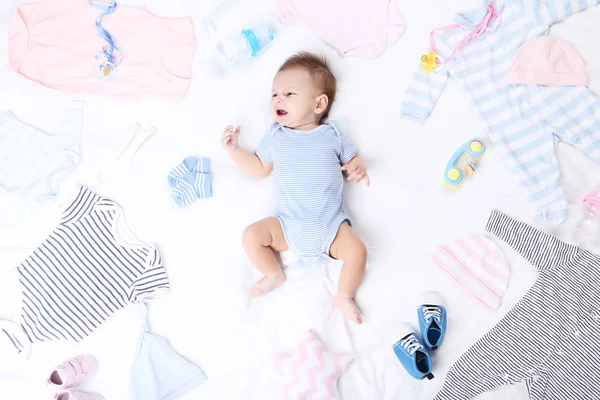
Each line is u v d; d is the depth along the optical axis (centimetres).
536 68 207
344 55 216
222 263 199
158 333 194
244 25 220
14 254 199
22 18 220
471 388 185
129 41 221
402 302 195
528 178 201
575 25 215
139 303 196
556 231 198
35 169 208
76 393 183
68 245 200
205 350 191
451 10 219
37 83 217
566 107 206
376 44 216
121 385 190
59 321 195
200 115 214
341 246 189
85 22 221
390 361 188
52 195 206
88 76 218
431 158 208
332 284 196
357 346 191
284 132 202
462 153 206
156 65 218
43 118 215
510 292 194
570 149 205
